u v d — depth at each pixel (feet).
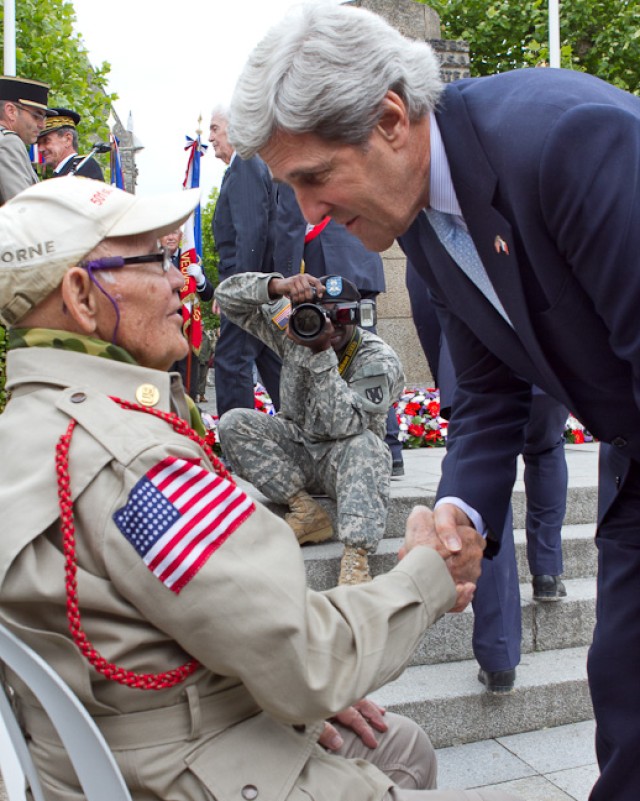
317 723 4.84
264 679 4.33
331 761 4.85
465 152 5.31
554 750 9.89
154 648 4.49
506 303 5.59
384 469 11.21
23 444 4.59
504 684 10.06
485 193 5.25
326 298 11.34
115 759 4.42
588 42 53.26
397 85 5.17
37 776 4.46
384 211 5.49
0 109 17.31
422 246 6.19
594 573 13.43
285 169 5.33
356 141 5.17
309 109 4.99
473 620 11.21
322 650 4.49
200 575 4.26
